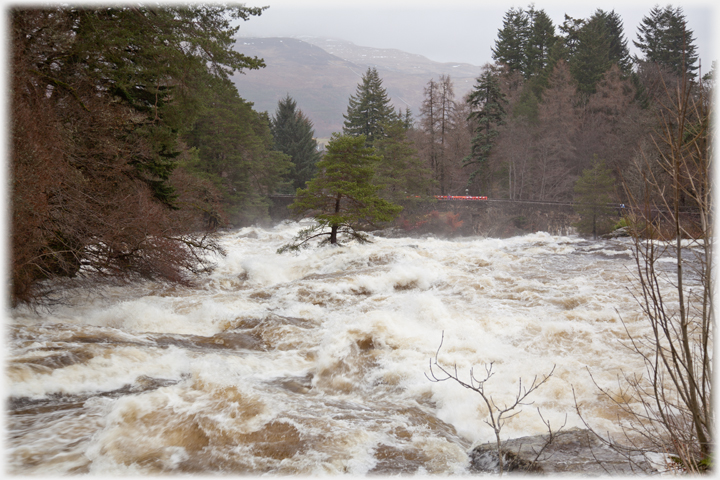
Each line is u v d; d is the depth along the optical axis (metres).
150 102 19.81
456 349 10.88
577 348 11.05
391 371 9.63
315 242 28.56
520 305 15.48
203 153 50.44
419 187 58.97
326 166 27.34
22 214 11.61
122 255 15.83
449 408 8.15
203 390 7.67
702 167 3.77
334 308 15.67
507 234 55.75
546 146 62.12
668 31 72.94
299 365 10.54
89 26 15.46
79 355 8.91
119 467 5.76
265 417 7.14
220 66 19.50
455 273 20.36
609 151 57.19
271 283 21.69
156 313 13.55
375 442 6.77
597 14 84.69
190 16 18.25
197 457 6.09
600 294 16.31
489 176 68.75
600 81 67.56
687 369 4.10
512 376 9.30
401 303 15.34
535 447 6.00
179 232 19.64
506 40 91.31
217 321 13.59
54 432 6.46
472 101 68.12
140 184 18.48
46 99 15.05
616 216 40.03
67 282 15.62
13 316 11.77
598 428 6.94
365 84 87.25
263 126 68.88
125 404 6.87
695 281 16.98
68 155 14.39
